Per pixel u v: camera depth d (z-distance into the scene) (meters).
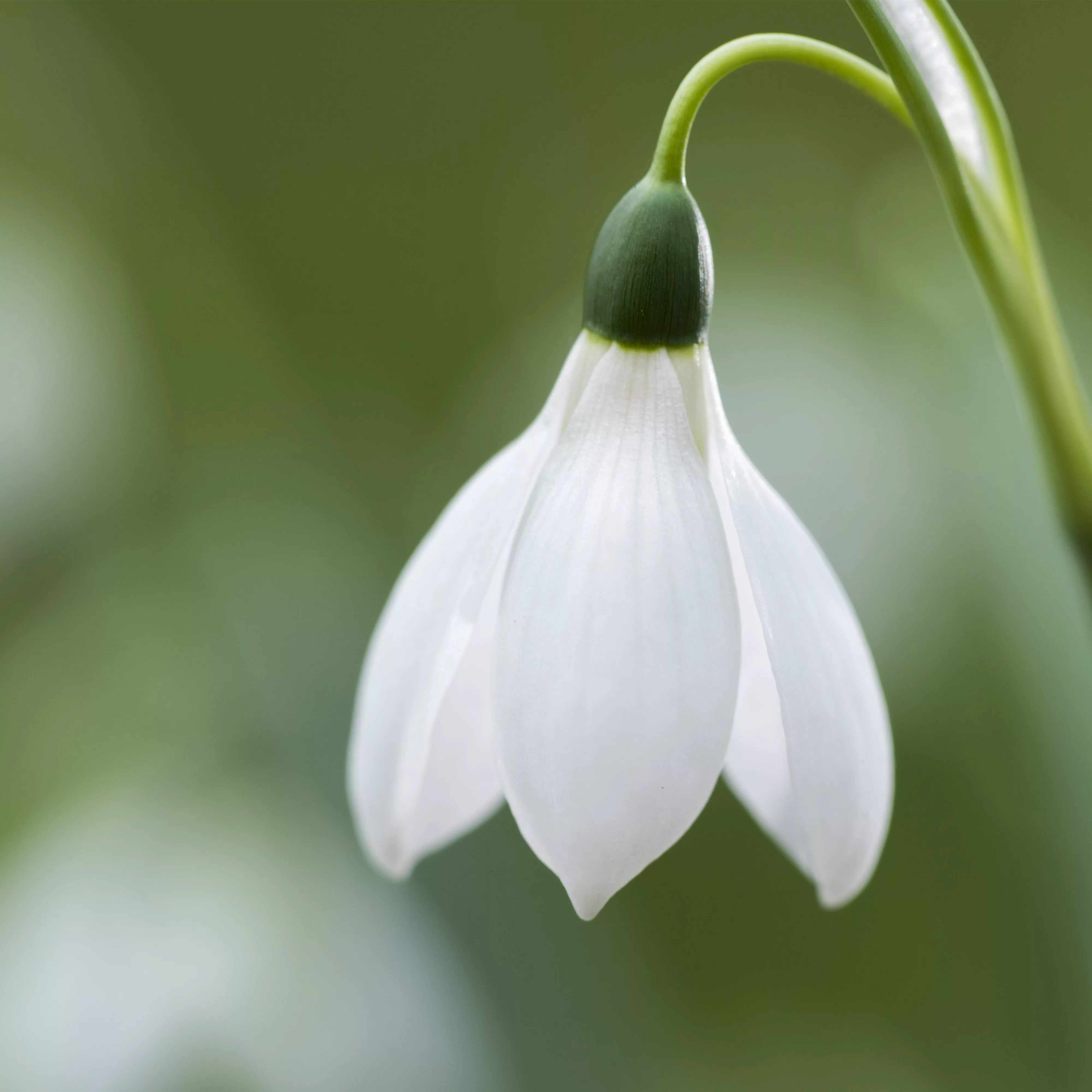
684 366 0.24
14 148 0.49
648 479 0.24
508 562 0.25
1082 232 0.60
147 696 0.44
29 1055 0.35
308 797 0.39
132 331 0.48
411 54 0.62
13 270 0.46
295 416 0.50
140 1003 0.35
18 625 0.44
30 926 0.37
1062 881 0.33
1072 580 0.33
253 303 0.53
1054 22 0.59
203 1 0.60
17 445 0.44
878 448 0.39
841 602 0.24
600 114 0.63
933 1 0.25
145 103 0.54
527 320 0.56
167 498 0.47
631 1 0.62
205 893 0.37
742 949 0.40
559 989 0.36
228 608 0.43
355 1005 0.35
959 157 0.25
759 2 0.61
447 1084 0.35
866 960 0.39
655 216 0.24
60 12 0.52
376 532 0.48
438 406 0.60
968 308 0.39
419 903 0.37
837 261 0.50
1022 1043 0.34
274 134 0.62
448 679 0.24
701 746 0.24
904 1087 0.37
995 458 0.35
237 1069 0.35
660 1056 0.36
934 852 0.37
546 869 0.37
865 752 0.24
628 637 0.24
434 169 0.63
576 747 0.24
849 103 0.59
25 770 0.43
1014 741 0.36
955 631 0.37
